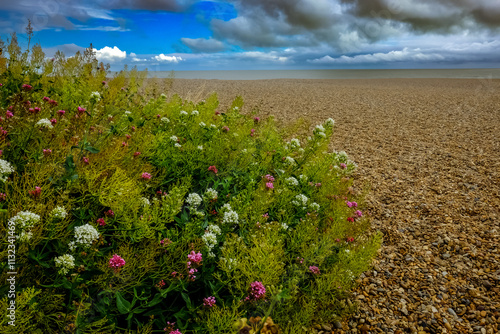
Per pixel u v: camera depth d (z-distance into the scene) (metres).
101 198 1.97
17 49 3.61
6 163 1.77
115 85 4.70
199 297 2.19
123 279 1.83
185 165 3.14
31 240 1.63
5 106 3.00
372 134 8.76
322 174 3.38
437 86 23.00
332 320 2.43
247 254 2.20
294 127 4.86
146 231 2.02
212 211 2.71
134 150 2.91
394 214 4.50
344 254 2.53
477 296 2.99
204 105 5.09
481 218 4.39
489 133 8.77
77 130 2.60
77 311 1.59
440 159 6.74
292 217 2.80
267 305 2.05
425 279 3.22
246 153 3.46
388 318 2.71
